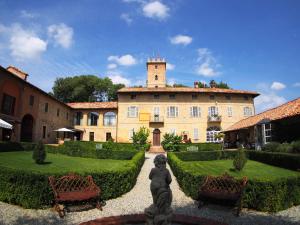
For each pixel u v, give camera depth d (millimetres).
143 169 18297
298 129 19156
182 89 41125
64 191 8578
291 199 9297
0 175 8961
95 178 9570
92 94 65188
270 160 17250
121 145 30344
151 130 40281
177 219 6039
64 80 63062
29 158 17406
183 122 40281
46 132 34969
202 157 21922
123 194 10938
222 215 8305
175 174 14961
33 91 31125
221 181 9492
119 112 40781
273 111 26703
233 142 34062
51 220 7418
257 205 8766
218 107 40688
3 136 25922
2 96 24594
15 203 8656
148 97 40906
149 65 57375
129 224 5898
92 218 7723
